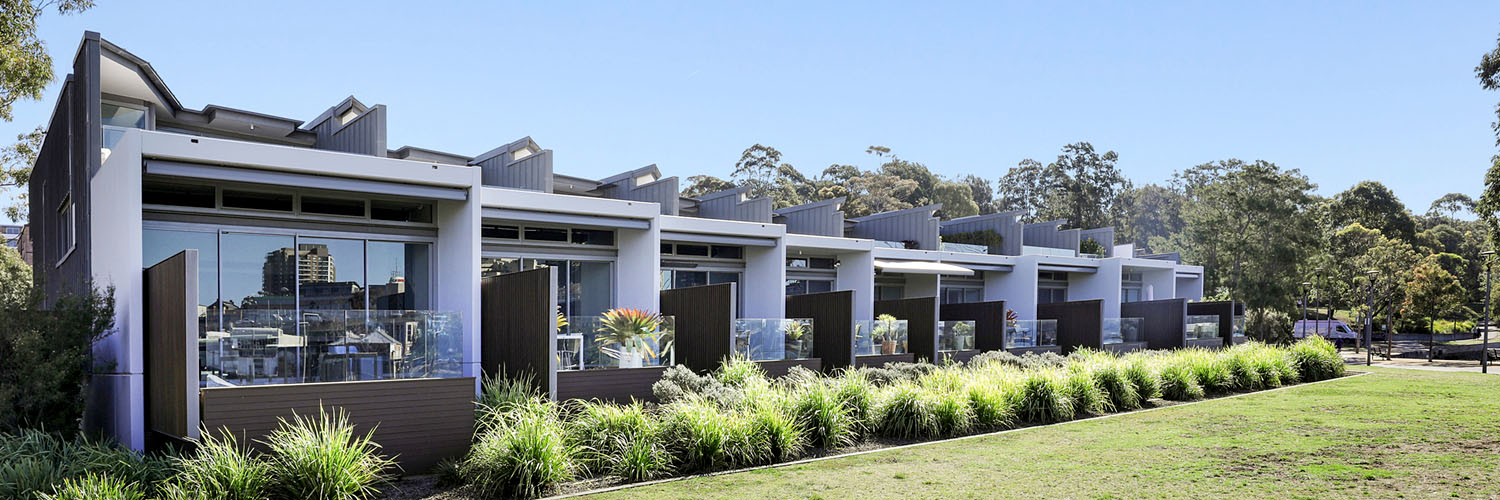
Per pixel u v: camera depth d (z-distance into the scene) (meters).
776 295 19.81
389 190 12.01
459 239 13.02
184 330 8.80
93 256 11.91
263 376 9.38
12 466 8.11
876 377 14.28
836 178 69.62
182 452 8.62
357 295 13.48
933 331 19.56
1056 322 24.19
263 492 7.82
